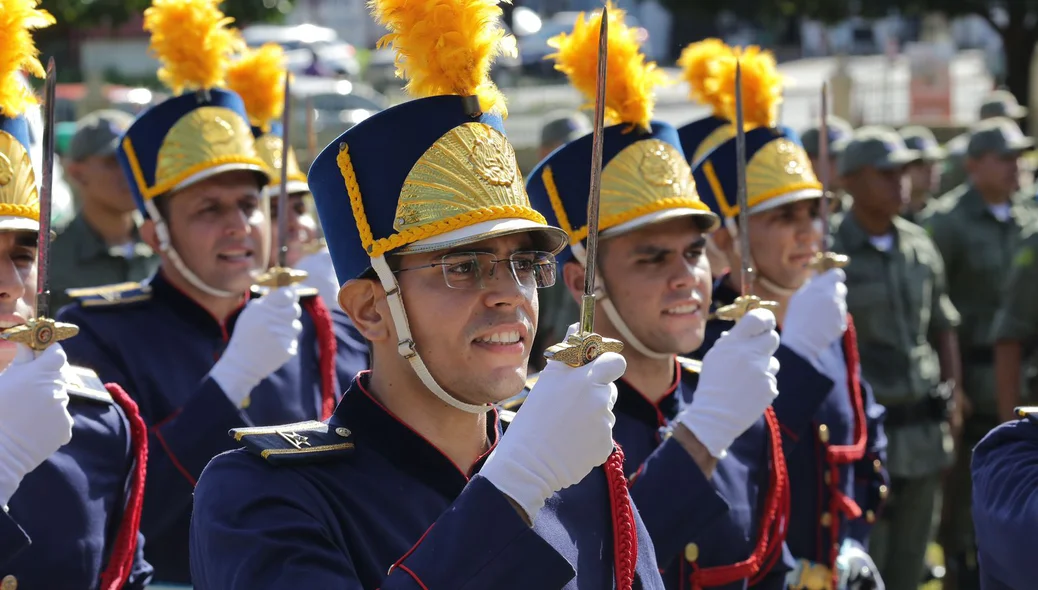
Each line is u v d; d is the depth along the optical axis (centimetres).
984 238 844
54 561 335
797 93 2153
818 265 455
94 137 743
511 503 243
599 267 390
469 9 267
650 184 385
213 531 252
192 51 488
